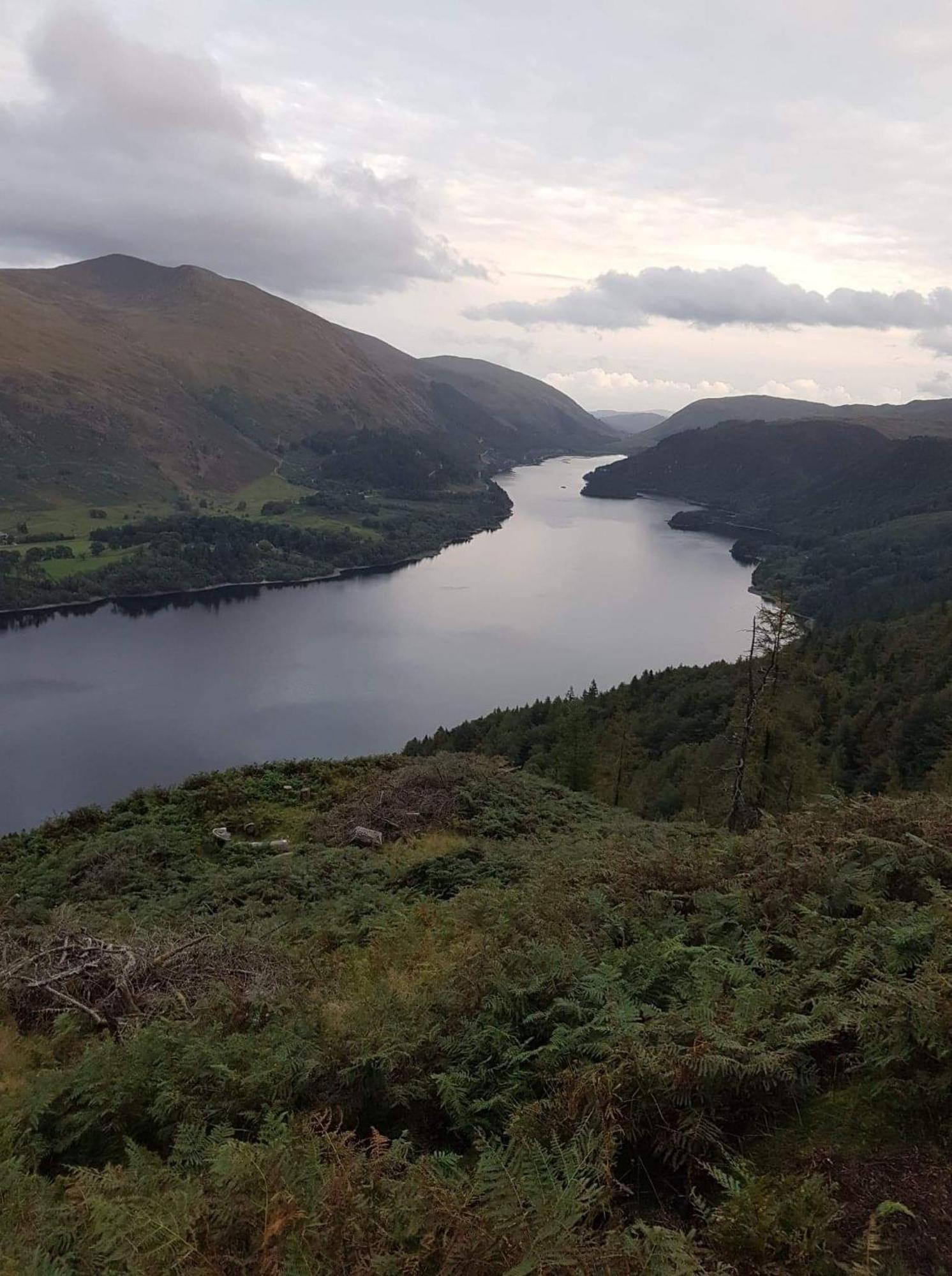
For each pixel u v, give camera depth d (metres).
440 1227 3.20
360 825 18.09
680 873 7.70
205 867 16.52
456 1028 5.48
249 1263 3.18
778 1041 4.20
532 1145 3.42
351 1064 5.15
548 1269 2.83
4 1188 4.80
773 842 7.63
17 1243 3.97
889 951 4.76
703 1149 3.69
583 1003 5.26
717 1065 3.87
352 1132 3.94
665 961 5.59
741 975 5.04
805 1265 2.87
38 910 12.52
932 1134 3.60
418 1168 3.64
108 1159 5.35
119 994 8.30
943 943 4.63
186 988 8.34
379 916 10.56
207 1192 3.87
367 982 7.71
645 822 19.33
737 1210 3.10
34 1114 5.72
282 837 18.64
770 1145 3.73
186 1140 4.65
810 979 4.81
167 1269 3.17
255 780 22.28
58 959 9.13
